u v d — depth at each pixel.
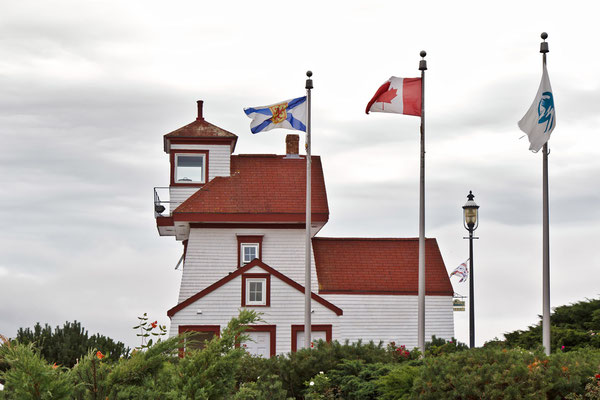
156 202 73.25
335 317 65.56
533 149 41.06
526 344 51.75
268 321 64.56
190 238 71.31
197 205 71.31
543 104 40.84
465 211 52.59
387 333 70.94
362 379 35.91
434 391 29.14
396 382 32.56
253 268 65.12
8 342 15.38
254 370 38.81
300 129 52.31
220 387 17.34
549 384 27.81
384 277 72.50
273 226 72.25
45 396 14.62
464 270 65.25
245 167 75.44
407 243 76.00
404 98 46.59
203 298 64.56
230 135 74.44
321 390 36.34
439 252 75.69
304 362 38.53
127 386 16.77
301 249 72.38
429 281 72.88
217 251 71.31
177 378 17.11
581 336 49.44
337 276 72.12
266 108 52.22
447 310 72.12
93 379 16.73
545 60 41.56
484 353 30.25
